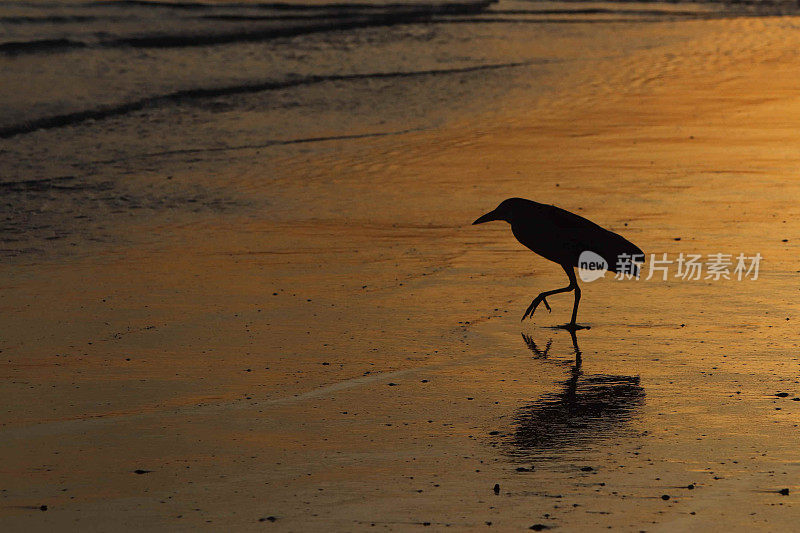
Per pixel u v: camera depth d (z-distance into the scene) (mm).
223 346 10766
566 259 11195
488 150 22484
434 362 10250
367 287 12938
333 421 8703
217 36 40156
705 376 9734
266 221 16641
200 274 13617
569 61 36062
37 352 10602
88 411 8992
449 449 8062
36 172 20516
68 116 26156
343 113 27188
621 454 7914
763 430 8383
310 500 7113
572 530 6566
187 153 22531
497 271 13656
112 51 36781
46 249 15023
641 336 10984
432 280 13227
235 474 7609
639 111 27109
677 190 18266
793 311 11773
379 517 6809
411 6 53844
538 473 7547
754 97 29000
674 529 6574
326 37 41438
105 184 19500
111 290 12922
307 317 11750
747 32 44500
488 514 6820
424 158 21734
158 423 8695
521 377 9789
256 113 27219
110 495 7246
